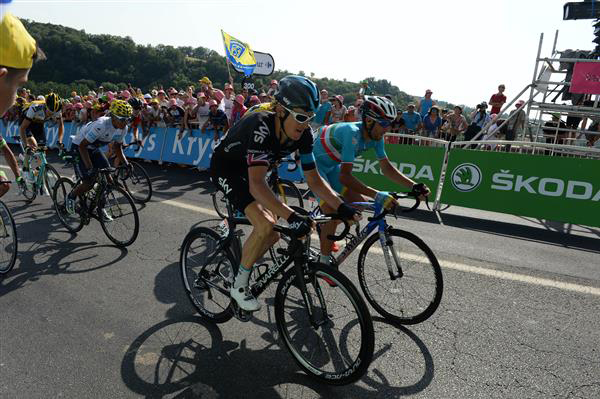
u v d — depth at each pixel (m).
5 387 1.89
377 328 2.47
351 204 2.46
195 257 2.63
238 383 1.96
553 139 7.36
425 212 5.21
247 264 2.10
